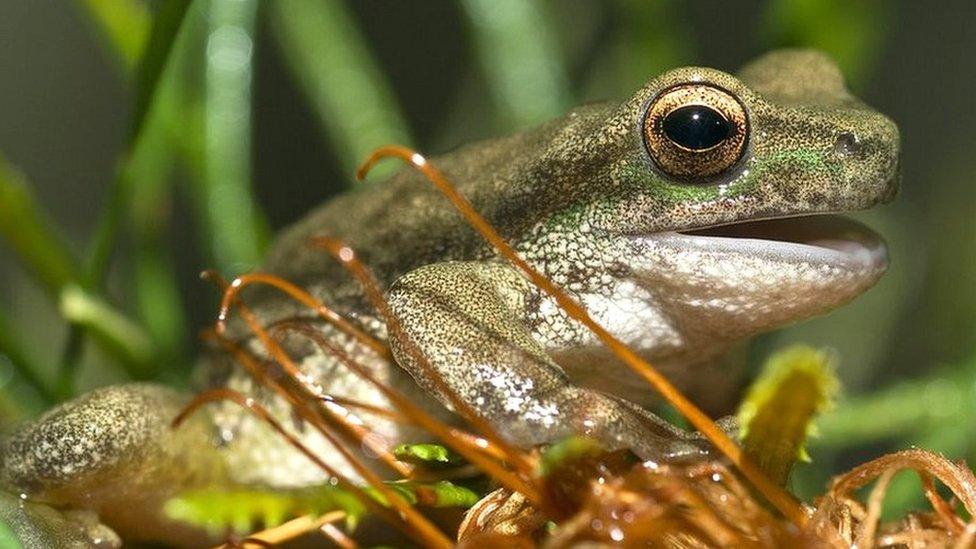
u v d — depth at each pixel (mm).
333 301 158
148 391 155
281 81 260
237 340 160
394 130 183
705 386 157
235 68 175
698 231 149
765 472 134
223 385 161
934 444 167
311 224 163
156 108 173
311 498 137
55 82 266
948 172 229
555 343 150
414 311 144
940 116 261
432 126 262
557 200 150
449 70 261
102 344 167
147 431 152
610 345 134
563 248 150
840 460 226
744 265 147
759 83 155
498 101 183
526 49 183
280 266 162
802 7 170
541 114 182
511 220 152
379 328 156
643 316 151
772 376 131
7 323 164
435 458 138
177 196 251
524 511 135
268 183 265
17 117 266
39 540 146
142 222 174
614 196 148
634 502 128
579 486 131
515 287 150
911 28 261
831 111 147
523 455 135
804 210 146
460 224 155
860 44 172
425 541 137
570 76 215
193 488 156
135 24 173
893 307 208
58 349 210
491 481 142
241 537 141
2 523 135
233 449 158
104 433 151
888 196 147
